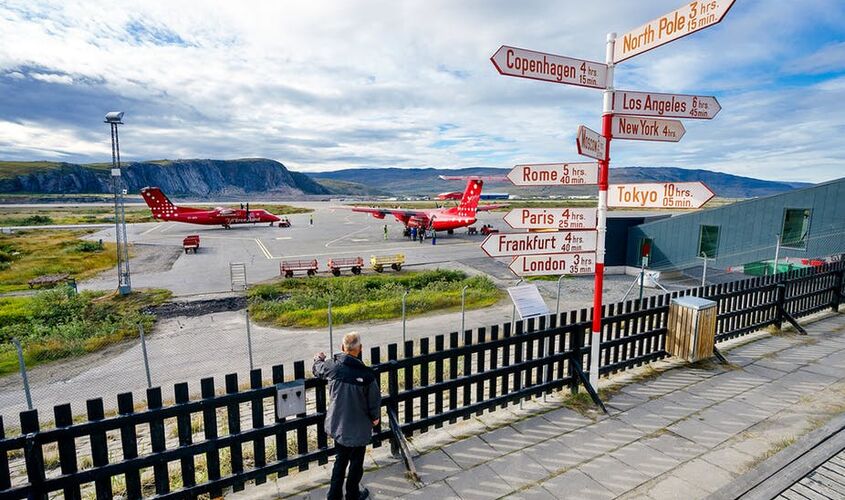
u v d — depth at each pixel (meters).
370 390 3.92
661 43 4.91
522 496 4.23
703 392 6.47
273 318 16.92
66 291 19.75
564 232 5.95
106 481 3.79
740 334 8.53
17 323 17.22
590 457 4.88
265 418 7.82
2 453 3.39
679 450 4.99
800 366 7.43
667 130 5.93
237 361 12.43
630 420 5.70
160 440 3.94
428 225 42.75
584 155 5.01
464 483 4.45
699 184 5.06
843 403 6.07
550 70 5.12
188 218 53.12
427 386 5.19
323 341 14.09
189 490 4.04
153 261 31.22
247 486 4.51
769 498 4.06
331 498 3.98
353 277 25.34
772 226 18.91
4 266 29.92
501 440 5.25
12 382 11.23
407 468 4.67
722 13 4.22
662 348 7.61
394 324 15.69
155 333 15.23
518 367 5.88
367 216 82.25
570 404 6.11
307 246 38.81
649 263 23.86
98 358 12.84
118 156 21.23
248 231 52.38
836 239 16.88
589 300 18.98
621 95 5.56
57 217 80.00
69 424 3.62
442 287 21.89
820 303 10.45
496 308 17.88
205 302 19.73
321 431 4.64
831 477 4.37
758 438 5.21
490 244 5.62
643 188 5.65
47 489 3.54
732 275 20.31
